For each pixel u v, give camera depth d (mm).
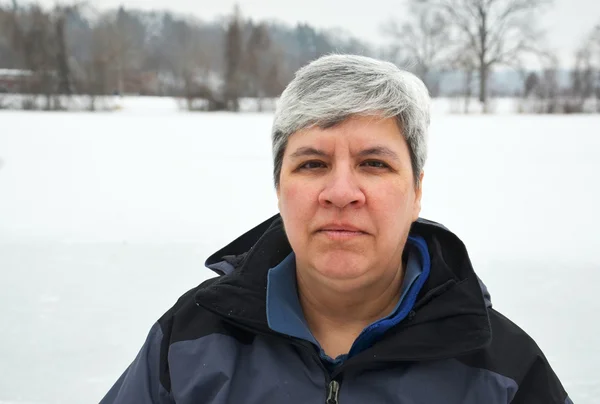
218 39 51656
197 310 1568
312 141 1335
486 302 1500
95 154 12477
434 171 9961
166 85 52781
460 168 10352
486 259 4602
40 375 2861
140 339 3236
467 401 1346
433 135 17984
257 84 40000
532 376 1383
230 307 1466
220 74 40406
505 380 1351
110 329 3352
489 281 4062
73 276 4195
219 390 1415
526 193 7777
